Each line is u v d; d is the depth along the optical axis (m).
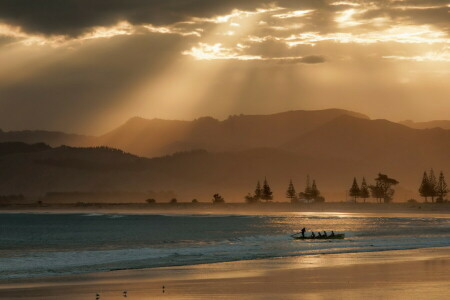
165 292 64.06
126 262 96.56
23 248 150.38
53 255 106.44
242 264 93.44
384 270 81.62
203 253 111.75
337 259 100.38
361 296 59.22
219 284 69.94
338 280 71.44
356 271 80.75
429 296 58.81
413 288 64.12
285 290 64.06
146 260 99.50
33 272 84.12
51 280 75.75
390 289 63.62
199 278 75.94
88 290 66.38
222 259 101.56
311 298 58.59
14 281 75.00
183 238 191.12
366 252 114.62
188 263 95.25
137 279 75.81
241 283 70.38
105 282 73.19
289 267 87.88
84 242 178.12
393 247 126.88
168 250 116.75
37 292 65.25
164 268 88.62
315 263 93.88
